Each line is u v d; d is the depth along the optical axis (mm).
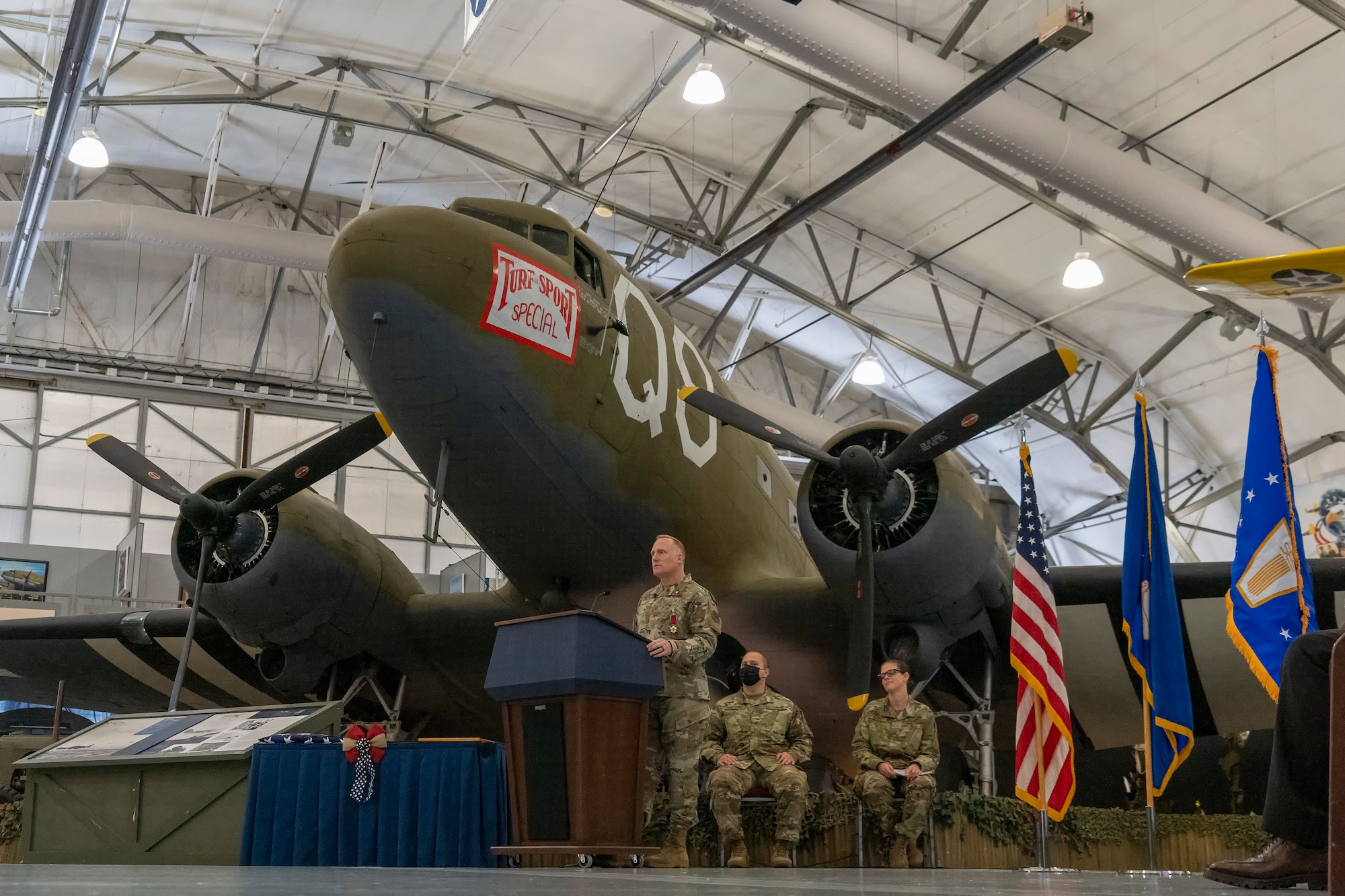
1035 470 25766
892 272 22375
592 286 8617
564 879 3059
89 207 18547
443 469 8141
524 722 4672
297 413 25328
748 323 23953
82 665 12164
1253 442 6555
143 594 20297
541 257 7879
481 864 5602
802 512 8484
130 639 11109
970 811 7539
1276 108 16281
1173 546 23109
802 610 9258
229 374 24688
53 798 6199
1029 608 7812
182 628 11055
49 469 23203
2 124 21031
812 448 8367
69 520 23141
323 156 22562
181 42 18359
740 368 27312
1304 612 6285
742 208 20109
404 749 5680
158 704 13203
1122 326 21703
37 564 20000
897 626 8695
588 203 22000
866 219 21219
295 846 5570
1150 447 7801
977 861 7531
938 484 8320
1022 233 20141
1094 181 14891
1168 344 20891
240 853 5652
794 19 12992
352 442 8852
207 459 24500
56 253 23875
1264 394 6555
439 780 5609
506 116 19500
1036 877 3918
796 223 17672
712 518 9422
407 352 7320
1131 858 8336
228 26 18031
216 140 20609
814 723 10602
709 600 5836
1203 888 2762
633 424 8523
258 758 5723
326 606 9531
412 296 7078
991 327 22969
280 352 25375
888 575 8250
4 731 15547
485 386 7562
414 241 7117
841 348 25750
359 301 7121
